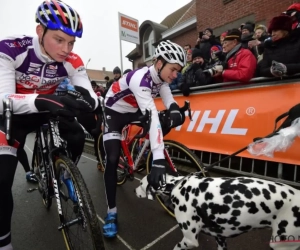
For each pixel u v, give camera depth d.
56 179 1.67
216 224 1.39
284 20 2.43
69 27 1.26
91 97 1.33
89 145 6.30
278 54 2.54
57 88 1.70
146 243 1.91
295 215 1.25
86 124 3.57
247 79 2.70
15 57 1.36
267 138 1.41
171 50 1.70
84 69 1.70
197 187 1.47
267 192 1.30
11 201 1.45
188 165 3.03
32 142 7.84
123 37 5.24
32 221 2.36
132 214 2.38
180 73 4.11
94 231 1.24
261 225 1.34
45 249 1.93
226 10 7.18
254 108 2.64
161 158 1.55
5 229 1.43
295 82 2.35
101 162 3.63
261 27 3.75
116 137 2.15
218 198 1.37
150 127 1.64
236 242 1.84
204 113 3.21
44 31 1.28
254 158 2.56
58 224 2.28
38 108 1.22
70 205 1.68
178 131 3.52
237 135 2.75
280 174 2.43
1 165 1.35
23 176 3.76
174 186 1.60
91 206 1.29
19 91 1.56
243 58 2.74
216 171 3.09
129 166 2.64
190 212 1.47
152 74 1.84
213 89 3.15
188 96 3.52
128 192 2.90
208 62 4.19
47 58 1.42
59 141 1.64
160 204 2.54
